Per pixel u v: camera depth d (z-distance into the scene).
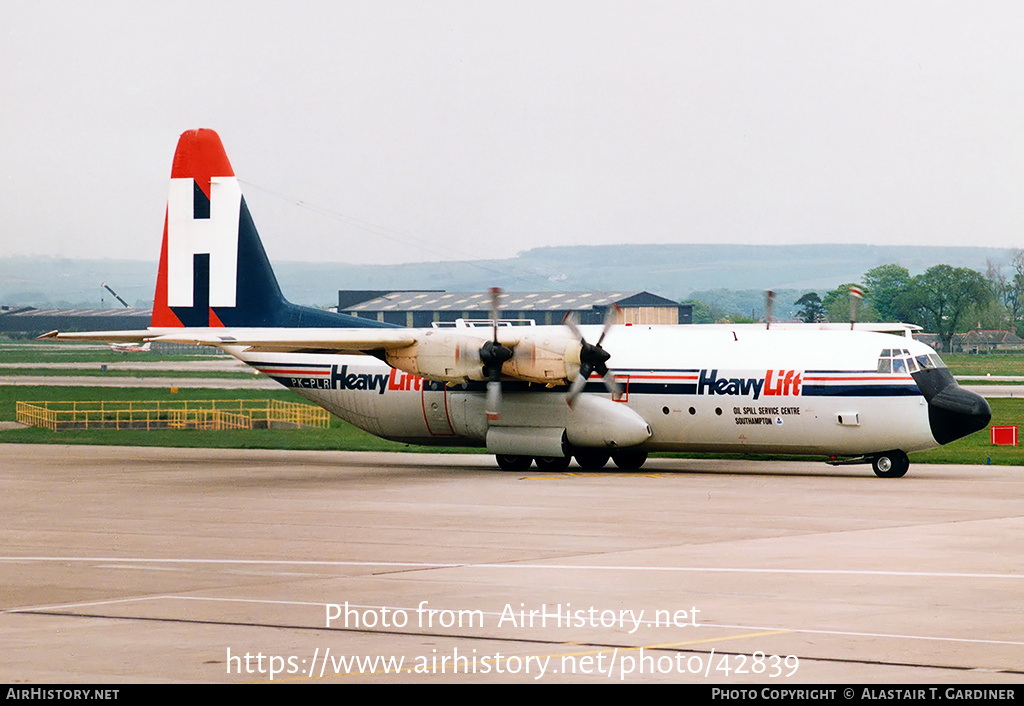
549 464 133.25
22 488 113.31
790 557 70.69
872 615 54.41
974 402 115.06
